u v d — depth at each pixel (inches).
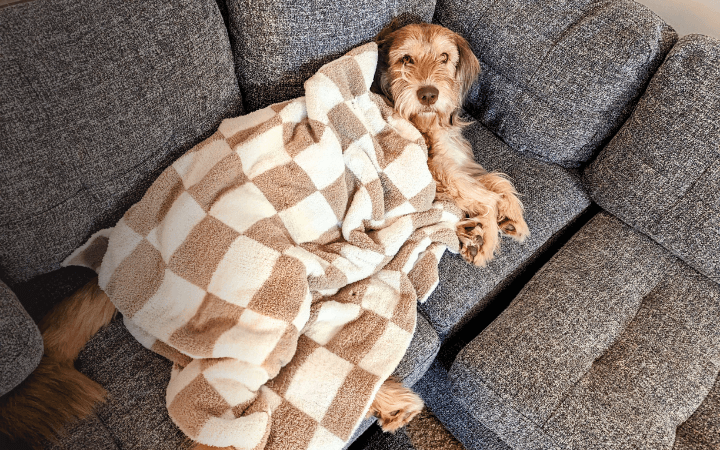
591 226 57.5
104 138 37.3
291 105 44.6
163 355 37.4
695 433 41.8
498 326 47.1
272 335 34.7
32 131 33.6
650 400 42.1
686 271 53.3
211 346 34.5
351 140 46.2
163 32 38.4
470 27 59.4
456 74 56.4
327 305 39.7
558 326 46.4
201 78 42.3
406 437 55.6
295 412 34.7
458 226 51.3
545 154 59.6
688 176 48.8
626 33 50.6
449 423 53.2
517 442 42.9
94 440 34.1
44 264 38.6
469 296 48.6
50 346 37.4
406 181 46.9
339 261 41.4
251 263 37.2
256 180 41.4
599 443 39.3
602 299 49.1
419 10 56.1
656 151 50.2
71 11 34.0
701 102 47.0
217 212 39.6
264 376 34.4
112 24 35.7
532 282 52.0
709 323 48.5
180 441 34.3
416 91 50.8
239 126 43.7
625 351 45.8
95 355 38.9
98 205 39.4
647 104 50.4
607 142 57.7
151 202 40.3
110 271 39.1
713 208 47.9
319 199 42.6
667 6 65.7
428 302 47.8
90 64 35.1
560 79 53.9
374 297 41.6
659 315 49.1
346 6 48.0
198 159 41.8
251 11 45.0
